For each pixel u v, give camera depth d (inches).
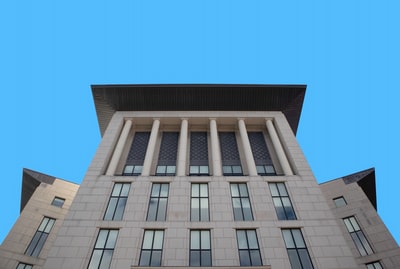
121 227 1096.2
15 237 1657.2
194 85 1771.7
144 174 1350.9
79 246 1027.9
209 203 1200.2
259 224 1114.1
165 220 1132.5
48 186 1937.7
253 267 946.1
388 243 1651.1
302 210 1173.7
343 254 1010.7
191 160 1512.1
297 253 1030.4
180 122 1739.7
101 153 1461.6
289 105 1836.9
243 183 1307.8
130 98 1812.3
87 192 1235.9
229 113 1776.6
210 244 1053.2
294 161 1427.2
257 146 1622.8
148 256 1018.7
